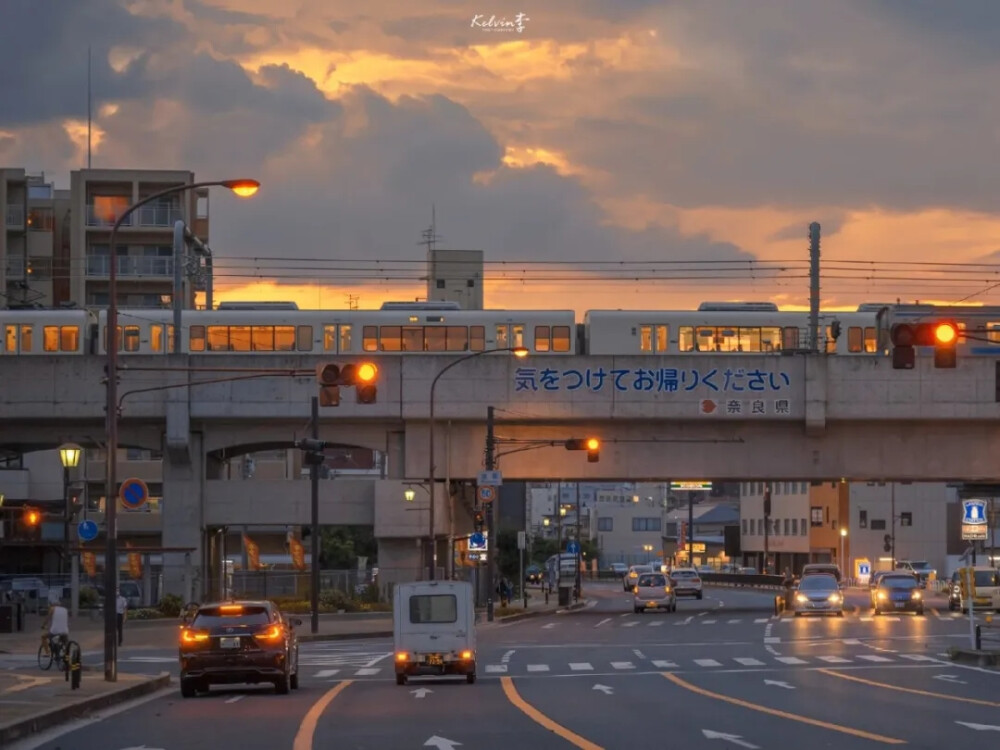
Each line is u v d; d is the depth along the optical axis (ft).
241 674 95.96
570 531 611.88
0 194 345.72
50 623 121.08
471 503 279.69
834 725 69.31
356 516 247.50
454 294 431.02
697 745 60.59
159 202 348.18
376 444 247.29
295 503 247.50
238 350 241.76
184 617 103.81
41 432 249.34
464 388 242.17
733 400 243.19
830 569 266.77
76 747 63.57
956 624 195.21
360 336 241.96
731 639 168.55
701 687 99.45
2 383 241.96
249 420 245.86
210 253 358.23
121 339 245.24
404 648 107.14
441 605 107.76
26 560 285.43
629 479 248.73
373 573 265.54
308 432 245.65
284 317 241.96
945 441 248.73
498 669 126.00
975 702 83.35
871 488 442.09
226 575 245.24
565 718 75.31
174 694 100.99
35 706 80.02
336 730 69.62
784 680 105.70
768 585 388.16
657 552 619.26
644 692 95.25
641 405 242.17
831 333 245.24
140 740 66.39
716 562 615.16
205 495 247.50
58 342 245.04
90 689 94.63
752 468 248.93
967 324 240.94
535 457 248.52
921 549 440.45
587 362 242.37
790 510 475.72
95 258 345.92
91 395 241.55
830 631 180.96
